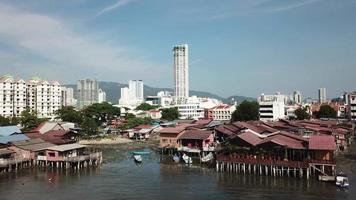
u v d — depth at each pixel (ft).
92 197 234.38
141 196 235.61
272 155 289.74
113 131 641.81
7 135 384.47
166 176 295.48
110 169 330.34
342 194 228.22
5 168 310.86
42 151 342.64
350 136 502.38
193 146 402.11
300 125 473.67
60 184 270.26
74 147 353.92
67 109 652.48
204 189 249.55
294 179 267.18
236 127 439.22
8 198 232.73
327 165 261.44
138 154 395.34
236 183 262.47
